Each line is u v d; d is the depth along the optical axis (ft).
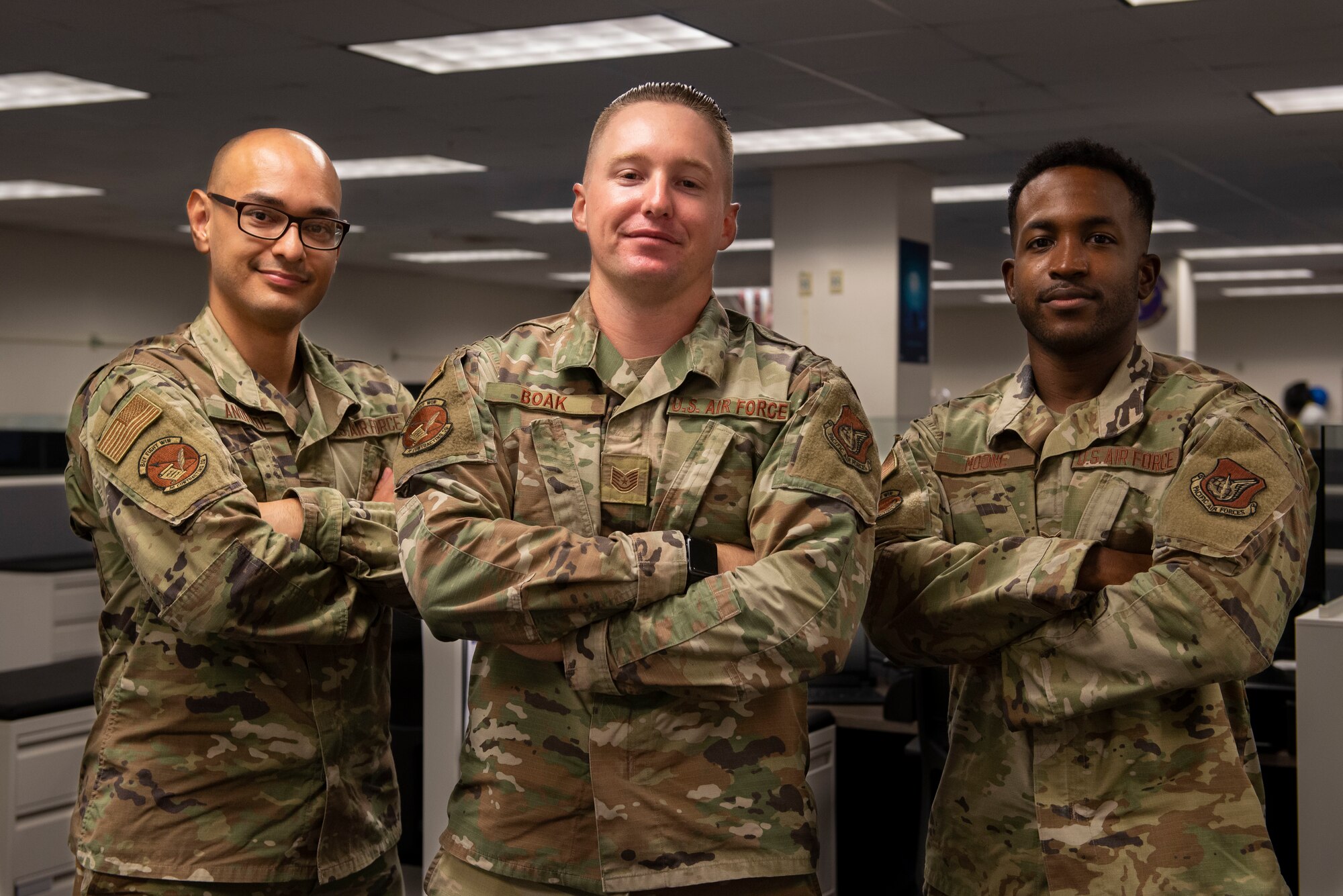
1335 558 8.27
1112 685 4.82
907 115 24.26
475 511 4.77
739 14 17.67
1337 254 44.75
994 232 40.37
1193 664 4.70
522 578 4.57
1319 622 6.39
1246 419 5.07
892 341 29.07
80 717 8.81
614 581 4.55
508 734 4.79
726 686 4.51
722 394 5.00
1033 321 5.38
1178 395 5.29
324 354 6.74
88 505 6.17
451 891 4.84
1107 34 18.65
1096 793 4.93
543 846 4.69
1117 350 5.41
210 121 24.61
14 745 8.34
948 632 5.18
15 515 16.10
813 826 4.78
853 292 29.45
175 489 5.52
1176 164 29.19
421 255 47.73
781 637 4.53
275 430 6.21
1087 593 4.92
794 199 30.07
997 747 5.25
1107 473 5.23
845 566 4.71
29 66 20.44
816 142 27.04
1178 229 38.96
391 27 18.28
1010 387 5.71
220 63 20.27
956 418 5.74
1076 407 5.44
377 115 24.22
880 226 29.25
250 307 6.19
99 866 5.64
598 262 5.01
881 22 18.07
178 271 45.88
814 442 4.85
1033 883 5.08
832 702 10.76
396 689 10.07
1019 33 18.65
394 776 6.47
